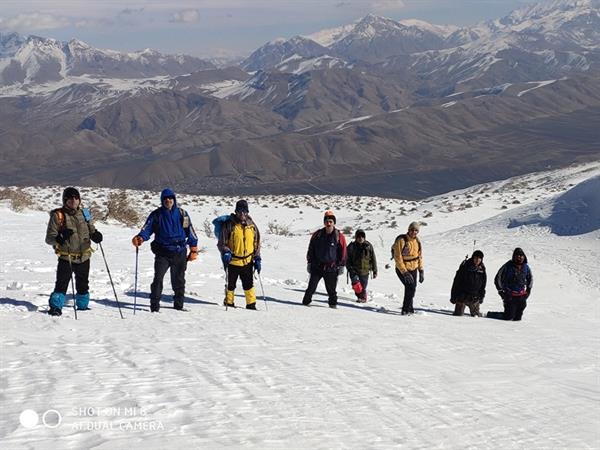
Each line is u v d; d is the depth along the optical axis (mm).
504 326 13219
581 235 31969
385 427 5527
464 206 51969
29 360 6758
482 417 6090
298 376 6961
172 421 5180
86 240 10180
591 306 19859
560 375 8328
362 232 15531
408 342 9805
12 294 11508
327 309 13492
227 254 12070
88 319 9656
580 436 5742
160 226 11188
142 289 13789
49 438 4637
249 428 5180
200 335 8859
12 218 26422
